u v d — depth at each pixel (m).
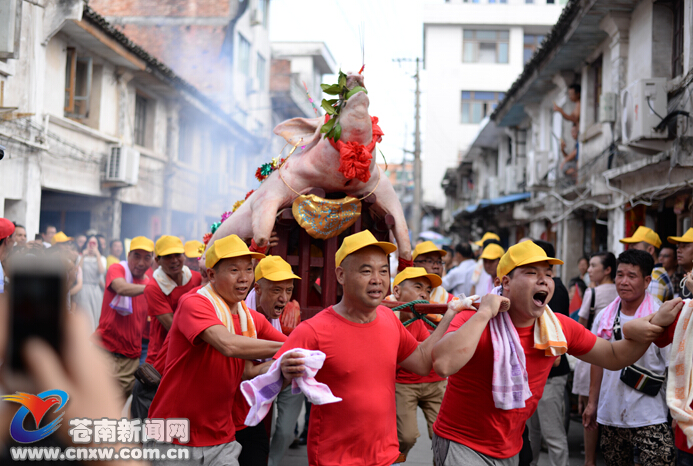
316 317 3.26
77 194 14.45
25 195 11.20
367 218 5.38
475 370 3.50
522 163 19.91
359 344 3.16
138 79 15.84
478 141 24.50
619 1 10.32
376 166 5.07
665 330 3.79
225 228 5.37
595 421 5.20
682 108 8.71
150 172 16.92
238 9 23.58
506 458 3.51
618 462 4.98
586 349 3.60
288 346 3.17
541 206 17.12
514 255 3.45
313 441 3.20
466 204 31.25
